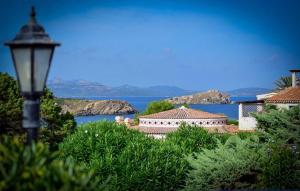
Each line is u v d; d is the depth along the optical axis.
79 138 21.14
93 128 21.98
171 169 20.09
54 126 23.55
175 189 20.14
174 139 23.34
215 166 18.69
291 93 50.53
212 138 23.80
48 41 8.35
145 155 20.44
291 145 19.58
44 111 23.28
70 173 7.01
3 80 19.34
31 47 8.25
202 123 47.78
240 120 50.00
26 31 8.35
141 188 19.69
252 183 18.44
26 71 8.31
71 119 24.55
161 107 78.19
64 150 20.83
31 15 8.47
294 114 20.05
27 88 8.34
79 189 6.61
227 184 18.28
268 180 17.31
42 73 8.37
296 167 17.25
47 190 6.37
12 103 18.77
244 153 18.59
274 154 17.52
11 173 6.48
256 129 20.86
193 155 22.39
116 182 19.45
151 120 47.69
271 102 49.19
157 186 19.83
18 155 6.89
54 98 24.55
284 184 17.14
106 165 19.66
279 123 20.14
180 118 47.19
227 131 46.41
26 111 8.41
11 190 6.40
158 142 22.09
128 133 22.33
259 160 18.06
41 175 6.59
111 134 21.34
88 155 20.81
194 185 18.86
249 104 51.12
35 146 7.26
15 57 8.34
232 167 18.30
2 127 17.45
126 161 20.11
